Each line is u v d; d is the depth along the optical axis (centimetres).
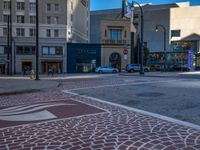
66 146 524
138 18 9462
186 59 7725
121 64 6394
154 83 2002
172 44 9100
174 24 9081
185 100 1090
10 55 5412
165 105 993
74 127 676
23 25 6153
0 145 544
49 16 6238
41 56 6200
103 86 1841
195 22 8825
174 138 558
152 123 703
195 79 2481
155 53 8069
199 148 494
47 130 652
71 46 6344
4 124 731
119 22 6366
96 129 650
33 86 1861
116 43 6378
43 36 6203
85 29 8425
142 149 494
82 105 1043
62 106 1023
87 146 520
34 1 6216
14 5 6131
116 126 676
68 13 6431
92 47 6400
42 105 1058
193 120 734
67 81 2548
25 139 581
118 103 1091
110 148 504
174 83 1967
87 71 6419
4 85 1938
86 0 8462
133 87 1708
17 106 1054
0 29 6091
